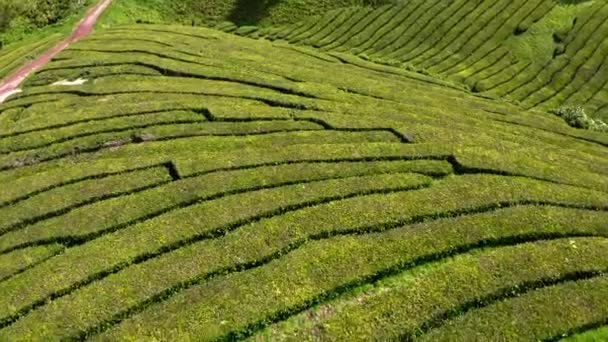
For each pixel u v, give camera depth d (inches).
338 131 1368.1
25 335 848.9
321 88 1681.8
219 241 997.8
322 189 1116.5
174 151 1315.2
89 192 1165.1
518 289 874.1
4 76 2148.1
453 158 1218.0
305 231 1002.1
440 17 2839.6
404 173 1167.0
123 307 878.4
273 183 1148.5
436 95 1866.4
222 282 909.8
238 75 1765.5
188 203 1109.7
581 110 1988.2
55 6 2783.0
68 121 1480.1
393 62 2468.0
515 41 2733.8
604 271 905.5
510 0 2930.6
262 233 1003.3
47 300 919.7
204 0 2938.0
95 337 839.1
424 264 940.0
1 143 1407.5
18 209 1138.0
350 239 983.0
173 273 931.3
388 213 1037.2
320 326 826.2
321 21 2869.1
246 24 2913.4
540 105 2346.2
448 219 1025.5
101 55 2034.9
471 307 852.6
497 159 1221.1
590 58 2608.3
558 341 795.4
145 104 1530.5
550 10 2878.9
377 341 800.3
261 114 1454.2
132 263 975.6
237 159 1230.3
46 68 1972.2
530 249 949.8
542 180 1174.3
